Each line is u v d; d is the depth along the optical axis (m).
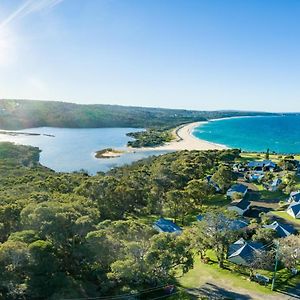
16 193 93.38
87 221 51.12
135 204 96.25
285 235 71.62
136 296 45.06
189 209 90.75
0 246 41.69
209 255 64.31
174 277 54.22
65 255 49.00
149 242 51.06
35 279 40.75
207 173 140.00
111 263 47.44
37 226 49.97
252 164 149.25
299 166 145.25
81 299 42.00
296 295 50.53
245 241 64.31
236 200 96.94
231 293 50.50
